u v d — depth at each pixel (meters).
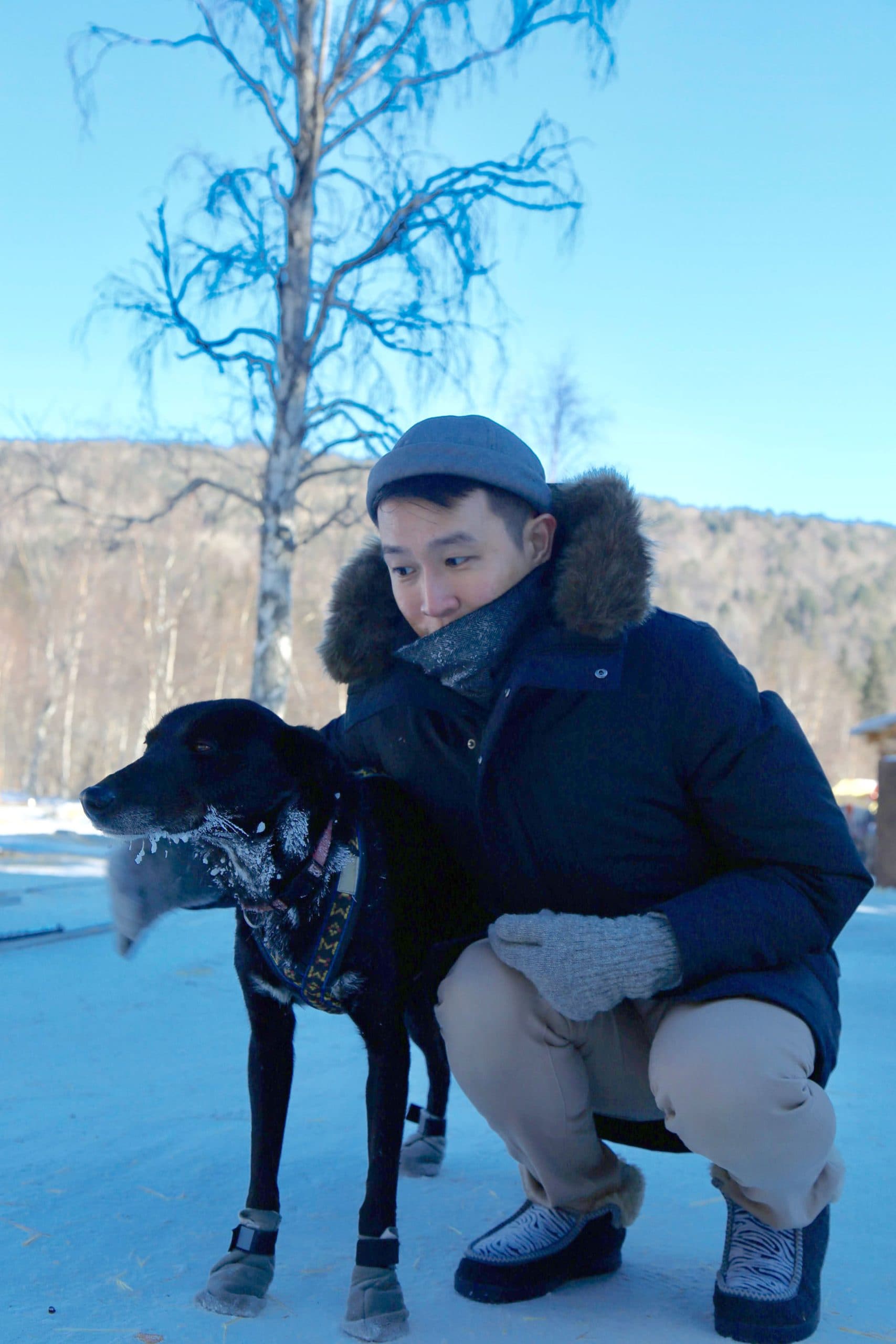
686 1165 2.87
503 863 2.19
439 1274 2.17
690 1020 1.91
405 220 11.65
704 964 1.91
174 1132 2.94
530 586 2.18
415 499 2.10
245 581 38.03
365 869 2.12
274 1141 2.11
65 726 39.59
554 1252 2.10
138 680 44.81
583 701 2.07
